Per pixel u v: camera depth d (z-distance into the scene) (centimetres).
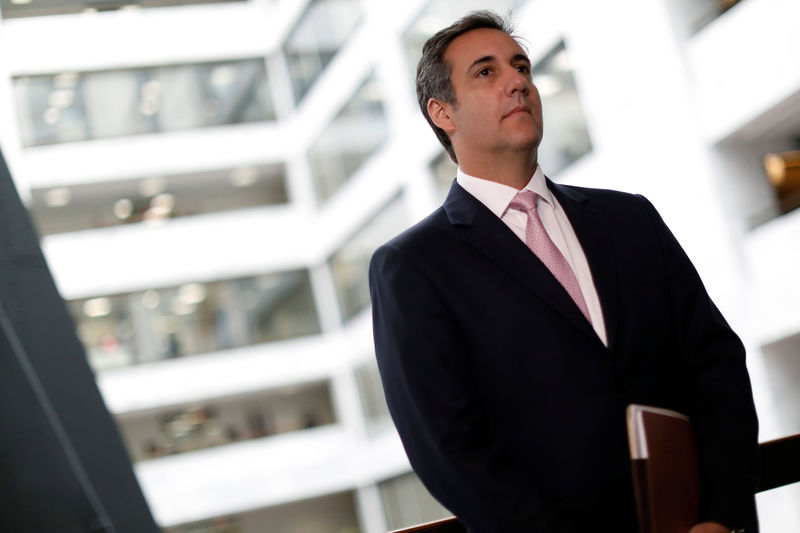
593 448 160
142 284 2078
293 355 2122
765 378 1086
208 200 2244
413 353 164
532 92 185
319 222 2159
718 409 166
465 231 175
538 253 173
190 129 2147
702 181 1140
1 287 183
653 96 1197
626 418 159
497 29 194
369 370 2061
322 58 2056
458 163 191
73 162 2044
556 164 1393
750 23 1057
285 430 2161
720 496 156
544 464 161
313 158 2156
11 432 168
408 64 1802
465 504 154
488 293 168
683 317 176
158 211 2133
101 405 192
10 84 2042
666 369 170
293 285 2167
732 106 1099
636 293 172
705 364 172
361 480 2050
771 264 1080
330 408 2198
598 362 164
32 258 189
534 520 148
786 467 193
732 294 1125
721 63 1106
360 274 2059
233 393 2086
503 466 154
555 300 166
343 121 2025
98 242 2064
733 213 1123
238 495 2031
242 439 2119
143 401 2036
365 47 1905
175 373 2061
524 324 165
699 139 1139
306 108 2138
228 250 2136
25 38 2066
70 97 2075
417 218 1841
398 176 1870
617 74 1250
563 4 1327
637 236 180
